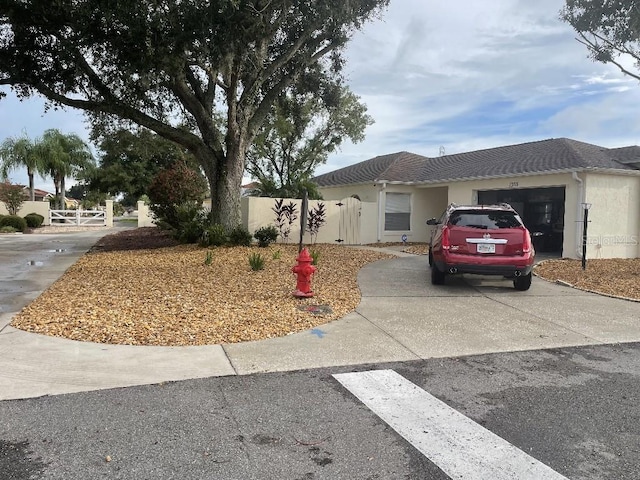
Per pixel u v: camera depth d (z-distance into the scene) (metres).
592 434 3.61
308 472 3.05
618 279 10.75
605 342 6.14
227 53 11.01
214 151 15.13
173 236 18.00
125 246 17.55
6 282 9.65
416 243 20.44
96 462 3.11
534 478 3.01
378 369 5.00
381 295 8.76
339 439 3.49
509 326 6.83
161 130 14.45
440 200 21.53
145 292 8.30
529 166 15.88
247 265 11.62
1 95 12.84
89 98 13.75
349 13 12.47
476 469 3.11
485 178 16.80
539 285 10.19
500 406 4.11
